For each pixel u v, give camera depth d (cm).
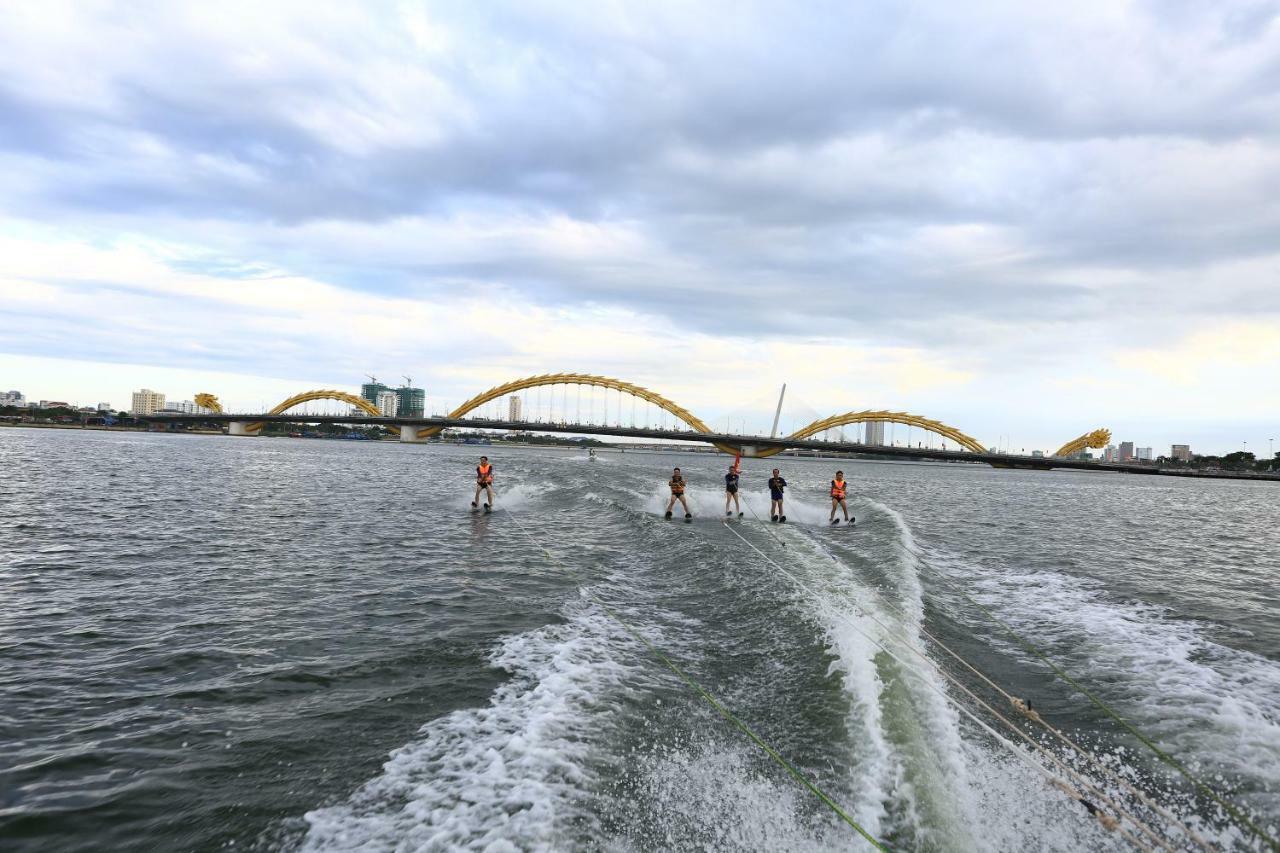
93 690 656
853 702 620
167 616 923
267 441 16950
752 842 414
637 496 2723
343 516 2084
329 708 613
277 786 478
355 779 487
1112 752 560
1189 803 485
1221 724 620
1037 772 514
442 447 17225
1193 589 1291
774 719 592
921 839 418
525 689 659
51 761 513
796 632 846
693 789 475
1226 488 9594
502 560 1393
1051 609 1080
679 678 698
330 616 931
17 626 866
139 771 500
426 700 631
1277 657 840
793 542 1642
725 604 1019
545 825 426
